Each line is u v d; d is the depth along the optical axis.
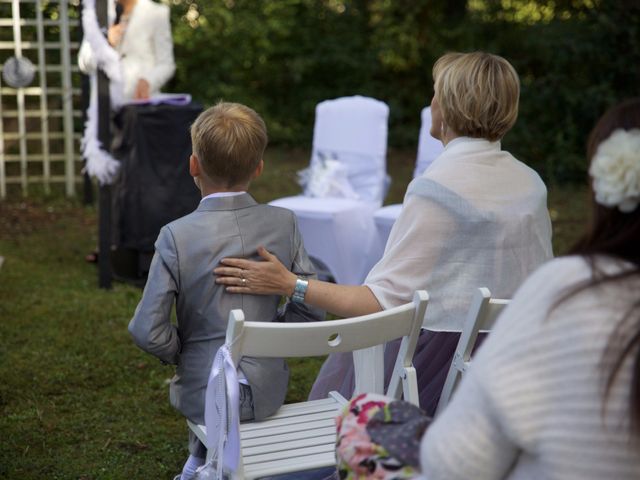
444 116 2.49
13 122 7.59
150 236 5.12
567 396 1.24
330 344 2.05
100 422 3.39
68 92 7.35
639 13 8.68
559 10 9.92
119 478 2.96
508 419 1.25
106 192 5.01
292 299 2.34
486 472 1.29
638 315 1.23
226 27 10.98
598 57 8.83
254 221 2.38
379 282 2.39
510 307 1.35
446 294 2.38
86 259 5.73
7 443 3.16
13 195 7.48
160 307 2.28
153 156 5.05
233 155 2.34
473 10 11.28
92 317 4.59
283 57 11.51
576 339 1.25
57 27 7.50
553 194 8.38
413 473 1.58
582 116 8.96
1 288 5.04
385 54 11.21
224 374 1.98
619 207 1.32
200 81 11.20
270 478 2.46
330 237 4.95
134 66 5.24
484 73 2.41
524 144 9.18
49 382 3.74
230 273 2.29
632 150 1.30
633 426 1.21
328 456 2.14
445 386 2.31
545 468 1.27
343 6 11.57
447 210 2.37
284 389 2.40
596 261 1.31
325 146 5.48
